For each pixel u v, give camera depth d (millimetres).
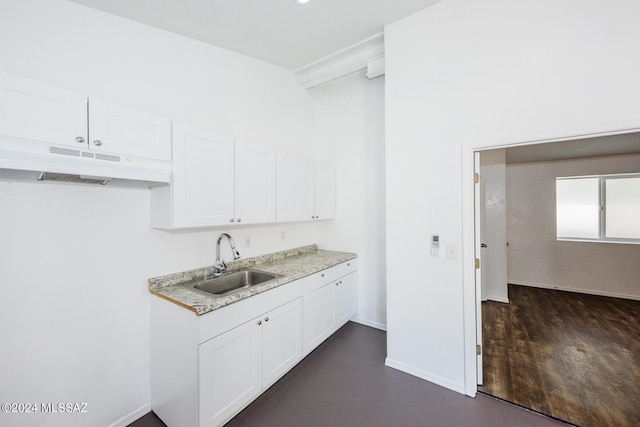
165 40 2016
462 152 1989
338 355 2562
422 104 2166
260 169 2330
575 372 2256
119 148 1479
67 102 1319
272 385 2127
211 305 1564
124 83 1787
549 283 4641
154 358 1875
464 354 2016
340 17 2137
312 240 3553
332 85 3438
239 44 2391
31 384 1435
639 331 3008
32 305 1435
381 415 1817
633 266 4082
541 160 4555
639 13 1451
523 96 1760
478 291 2064
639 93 1456
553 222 4594
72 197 1567
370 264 3205
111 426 1721
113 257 1729
